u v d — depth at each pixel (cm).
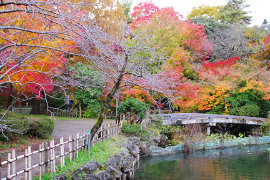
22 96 1888
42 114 2245
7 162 493
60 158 695
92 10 1411
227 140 1631
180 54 1898
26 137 951
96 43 509
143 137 1319
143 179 909
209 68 2056
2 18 566
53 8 523
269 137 1752
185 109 2041
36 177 574
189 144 1443
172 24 2066
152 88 745
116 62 667
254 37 2627
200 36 2386
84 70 1245
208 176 956
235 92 2050
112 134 1145
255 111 1953
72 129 1330
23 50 599
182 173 985
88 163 700
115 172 795
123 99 1595
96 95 1783
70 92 1905
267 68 2281
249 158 1262
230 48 2588
